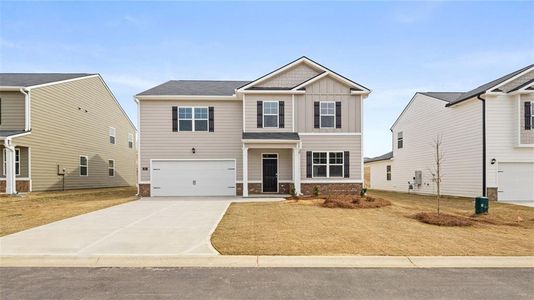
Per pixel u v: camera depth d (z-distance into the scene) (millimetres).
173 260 6219
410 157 25266
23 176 19625
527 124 17219
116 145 30625
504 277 5410
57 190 22000
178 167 19688
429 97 22641
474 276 5445
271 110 18969
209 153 19828
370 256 6332
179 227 9156
